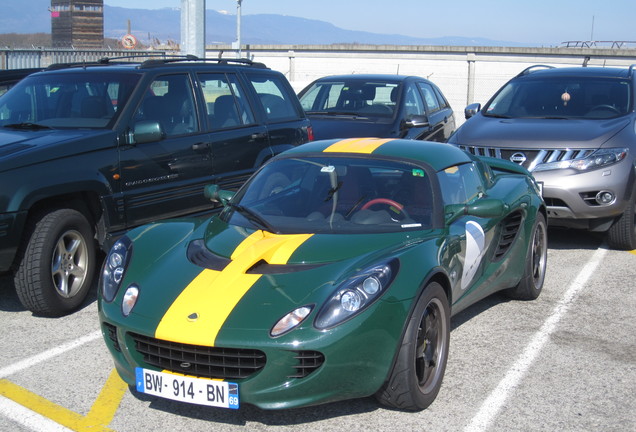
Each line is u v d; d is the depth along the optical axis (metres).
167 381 3.47
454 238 4.20
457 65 25.66
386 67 26.77
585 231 8.33
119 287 3.85
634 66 9.05
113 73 6.19
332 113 9.96
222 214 4.62
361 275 3.54
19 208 4.88
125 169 5.63
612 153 6.94
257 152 6.90
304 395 3.37
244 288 3.58
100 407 3.84
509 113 8.25
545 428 3.62
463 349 4.69
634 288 6.11
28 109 6.14
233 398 3.36
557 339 4.89
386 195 4.38
